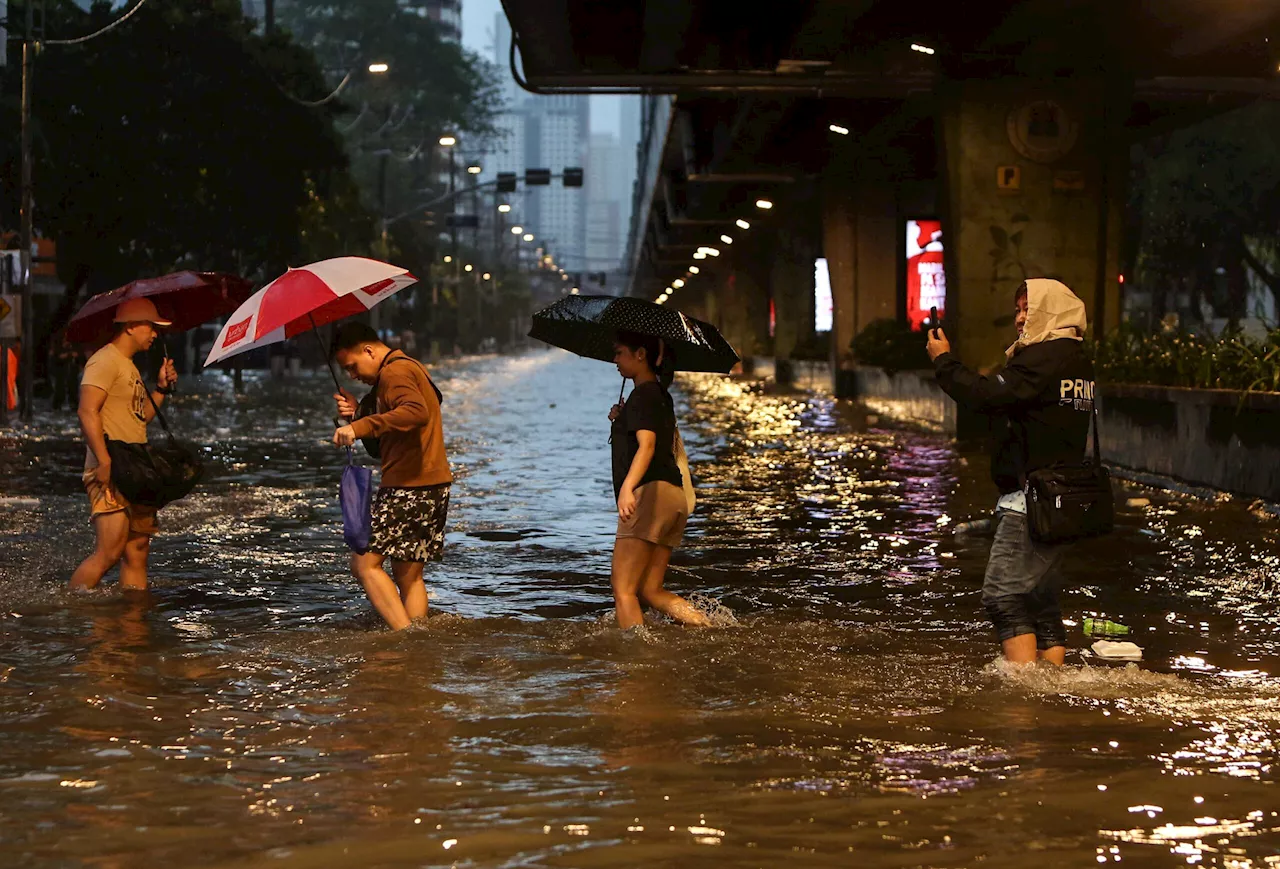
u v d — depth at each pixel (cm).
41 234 3878
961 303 2319
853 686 606
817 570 959
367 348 738
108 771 479
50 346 3706
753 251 6650
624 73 2372
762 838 409
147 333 848
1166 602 827
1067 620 771
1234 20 2091
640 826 420
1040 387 598
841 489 1512
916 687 604
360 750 506
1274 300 4869
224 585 891
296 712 563
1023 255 2317
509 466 1756
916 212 4066
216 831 417
